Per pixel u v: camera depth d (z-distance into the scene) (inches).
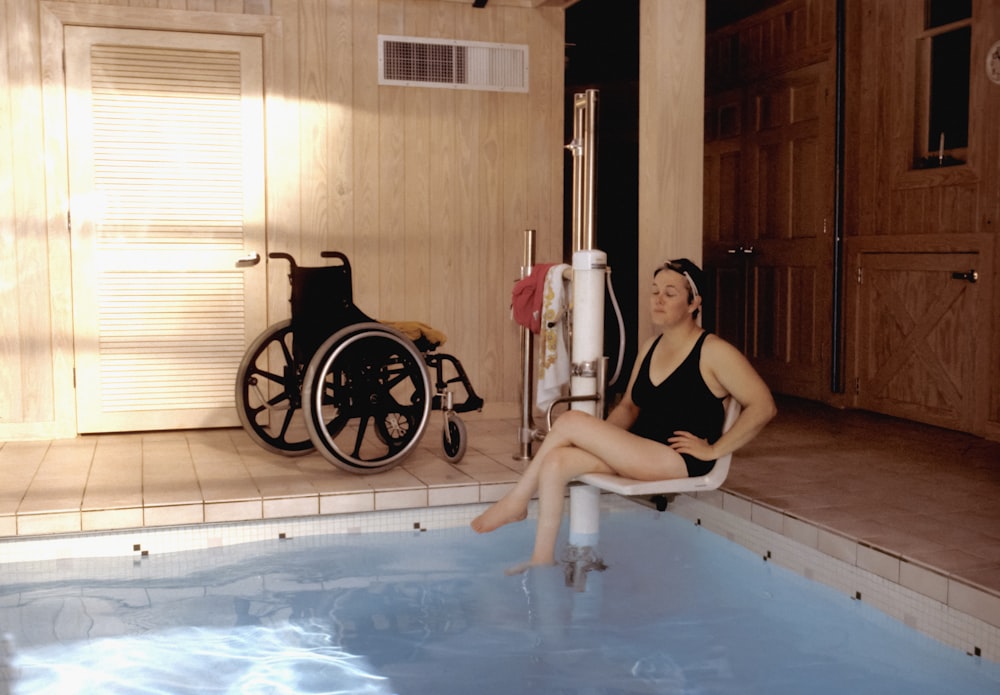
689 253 176.9
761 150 265.4
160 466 175.6
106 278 207.0
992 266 196.1
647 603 128.3
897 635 118.0
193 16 206.5
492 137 228.8
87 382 207.8
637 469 132.7
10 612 124.5
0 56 197.5
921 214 215.6
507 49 228.2
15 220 200.8
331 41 216.1
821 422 218.4
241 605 127.1
